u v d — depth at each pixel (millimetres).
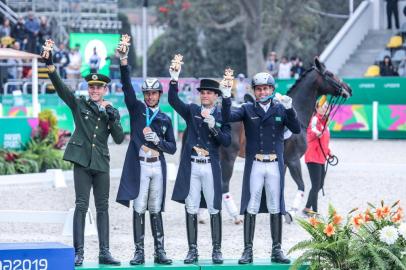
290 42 96688
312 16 93312
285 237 25203
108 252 19500
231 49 97250
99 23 70062
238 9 92062
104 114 19641
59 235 25578
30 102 52875
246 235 19891
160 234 19766
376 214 19109
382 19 71375
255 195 19984
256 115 20141
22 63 57094
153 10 114000
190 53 96625
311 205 28422
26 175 38125
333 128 58781
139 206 19641
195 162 19859
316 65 28500
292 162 27578
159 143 19469
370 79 58656
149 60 97750
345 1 98000
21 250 17688
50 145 41125
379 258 18016
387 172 41469
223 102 19641
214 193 19812
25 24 60844
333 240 18781
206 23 91125
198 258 20719
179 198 19719
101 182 19641
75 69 59438
